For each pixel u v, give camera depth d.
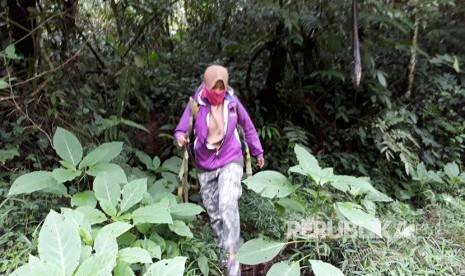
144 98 5.24
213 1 5.20
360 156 5.15
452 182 4.55
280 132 5.11
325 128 5.32
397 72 5.24
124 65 4.80
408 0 4.49
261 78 5.77
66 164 3.18
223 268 3.12
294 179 4.48
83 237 2.53
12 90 3.81
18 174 3.48
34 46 4.21
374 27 4.73
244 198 3.96
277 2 4.35
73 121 4.09
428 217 4.03
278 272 2.76
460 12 4.84
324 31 4.61
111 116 4.23
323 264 2.52
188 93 5.60
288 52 5.29
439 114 5.18
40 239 2.27
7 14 4.10
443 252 3.23
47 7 4.44
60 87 4.18
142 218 2.76
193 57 6.34
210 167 3.08
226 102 2.99
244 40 5.74
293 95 5.32
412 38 5.02
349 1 4.23
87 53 4.77
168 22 5.62
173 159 4.17
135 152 4.15
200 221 3.75
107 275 2.07
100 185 3.03
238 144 3.10
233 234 2.98
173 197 3.28
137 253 2.43
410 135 4.98
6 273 2.62
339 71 5.07
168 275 2.14
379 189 4.65
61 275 2.09
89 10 5.20
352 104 5.35
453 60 4.81
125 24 5.11
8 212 3.06
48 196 3.37
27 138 3.75
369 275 2.91
